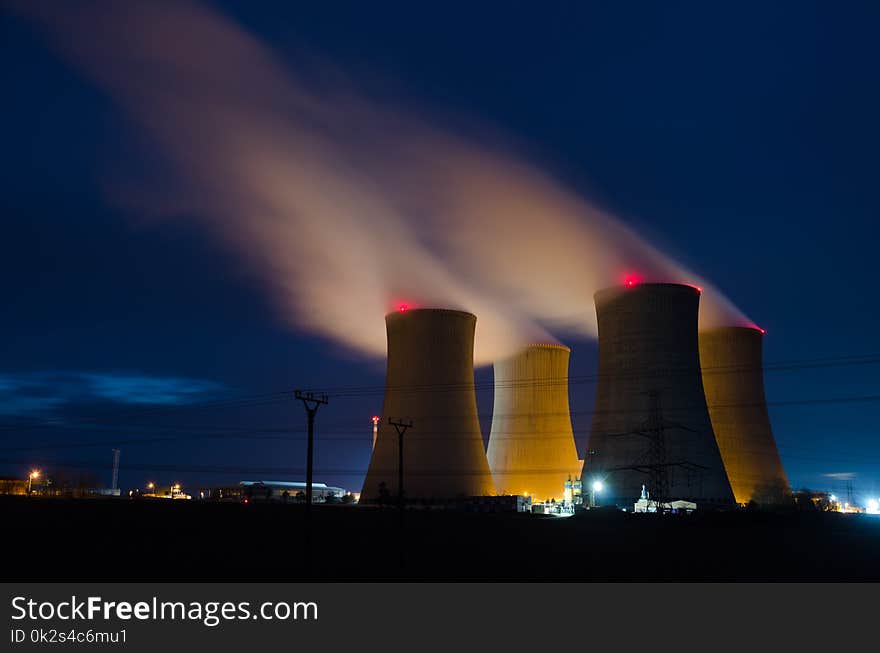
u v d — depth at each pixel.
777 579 30.73
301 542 45.38
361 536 49.22
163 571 32.03
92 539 43.62
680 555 40.06
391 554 39.88
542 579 30.38
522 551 41.62
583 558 38.31
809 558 38.94
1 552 37.56
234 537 47.00
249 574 31.28
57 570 32.03
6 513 55.44
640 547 43.91
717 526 60.03
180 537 46.34
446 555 39.50
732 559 38.38
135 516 57.81
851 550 43.41
